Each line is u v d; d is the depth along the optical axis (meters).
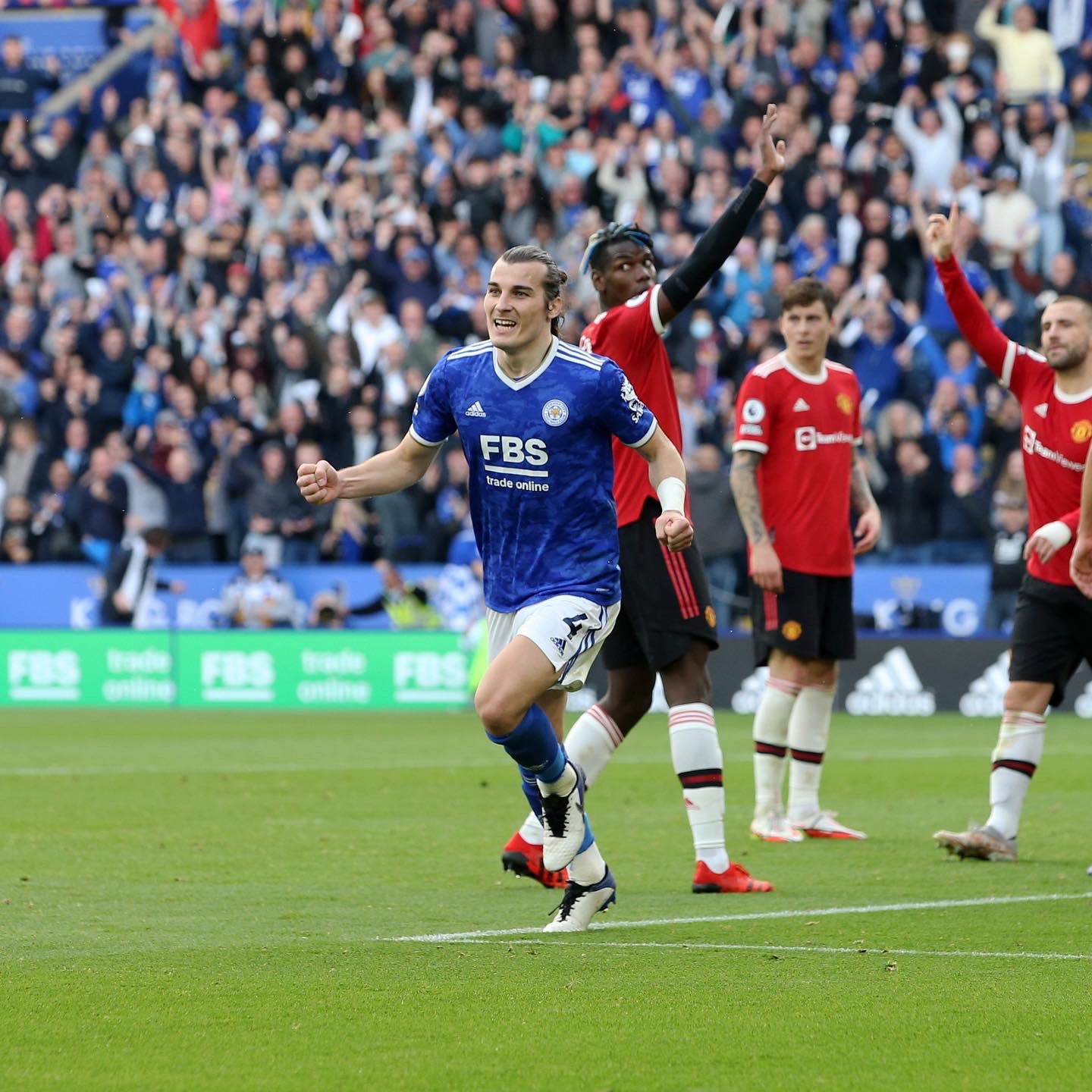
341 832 17.33
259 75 47.62
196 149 46.81
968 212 40.53
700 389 38.59
